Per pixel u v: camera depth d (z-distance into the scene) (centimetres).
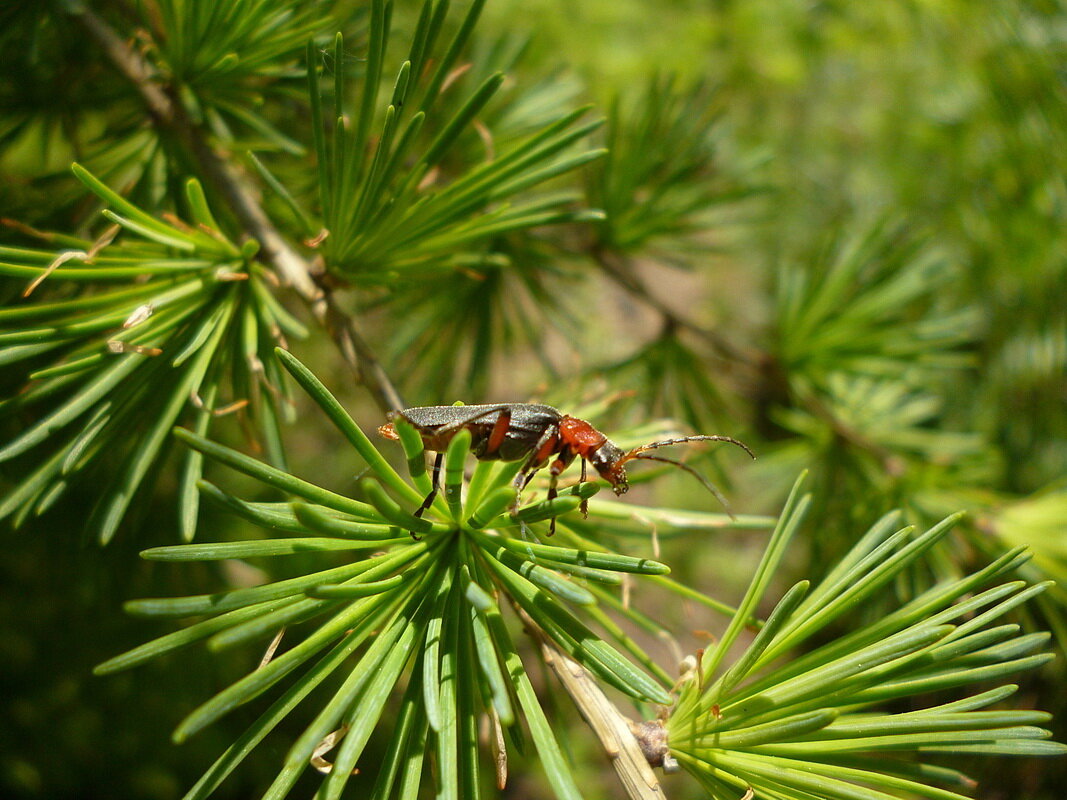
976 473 13
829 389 14
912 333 14
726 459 14
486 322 13
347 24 12
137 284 10
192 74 10
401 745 7
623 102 17
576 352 13
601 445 9
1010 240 17
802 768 8
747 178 16
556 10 21
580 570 8
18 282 10
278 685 15
